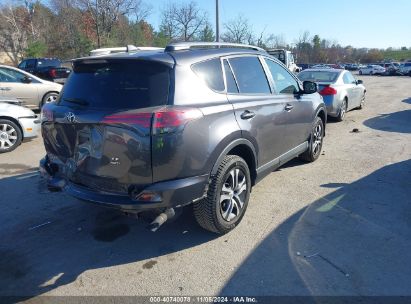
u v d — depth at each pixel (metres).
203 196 3.38
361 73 54.38
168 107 3.05
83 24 48.19
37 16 49.72
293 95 5.12
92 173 3.26
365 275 3.12
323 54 87.12
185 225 4.07
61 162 3.65
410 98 15.88
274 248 3.56
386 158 6.41
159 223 3.08
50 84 11.44
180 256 3.48
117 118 2.98
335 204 4.51
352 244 3.60
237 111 3.72
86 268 3.33
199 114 3.20
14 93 10.71
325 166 6.01
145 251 3.58
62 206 4.59
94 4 46.19
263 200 4.66
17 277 3.20
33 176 5.72
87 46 46.34
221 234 3.82
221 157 3.46
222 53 3.87
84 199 3.31
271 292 2.96
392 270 3.19
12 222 4.18
